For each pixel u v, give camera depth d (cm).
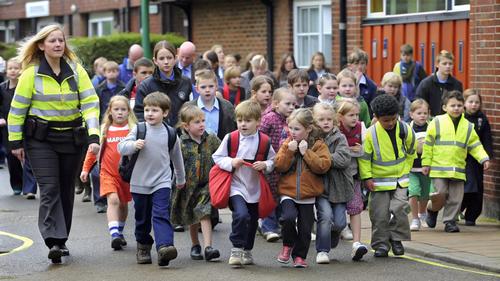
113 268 1664
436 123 2072
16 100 1678
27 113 1698
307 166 1664
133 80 2252
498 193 2202
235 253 1659
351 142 1769
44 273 1630
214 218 1777
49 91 1678
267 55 3584
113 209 1830
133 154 1659
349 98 1958
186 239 1962
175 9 4362
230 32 3781
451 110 2072
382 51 2975
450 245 1866
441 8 2762
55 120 1692
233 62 2889
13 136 1688
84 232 2047
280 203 1695
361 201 1756
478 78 2259
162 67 2000
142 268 1662
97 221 2198
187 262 1717
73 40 4147
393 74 2381
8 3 5850
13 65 2697
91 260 1741
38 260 1748
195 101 1975
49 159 1697
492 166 2214
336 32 3170
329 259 1741
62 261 1736
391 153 1752
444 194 2053
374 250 1784
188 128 1738
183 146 1734
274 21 3544
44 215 1698
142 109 1998
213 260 1725
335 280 1556
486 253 1773
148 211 1689
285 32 3491
